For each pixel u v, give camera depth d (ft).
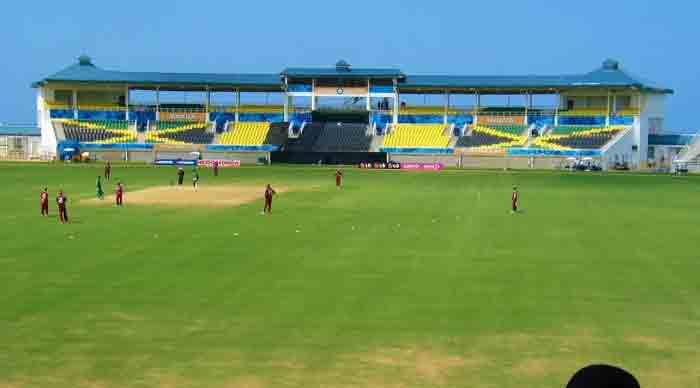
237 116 593.01
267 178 367.04
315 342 77.97
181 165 501.15
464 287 105.19
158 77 580.30
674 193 293.02
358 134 570.05
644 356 74.02
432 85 570.46
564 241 152.15
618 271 118.32
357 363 71.41
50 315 87.92
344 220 186.60
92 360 71.82
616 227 177.17
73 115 579.89
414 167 513.45
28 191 268.62
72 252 132.87
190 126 581.12
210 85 577.43
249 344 77.15
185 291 100.94
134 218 187.11
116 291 100.63
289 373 68.54
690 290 104.12
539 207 226.58
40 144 590.14
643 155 548.31
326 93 585.22
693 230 172.14
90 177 355.36
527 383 66.39
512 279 111.14
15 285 104.22
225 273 113.91
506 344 77.77
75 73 575.38
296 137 568.00
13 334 80.18
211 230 164.96
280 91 605.73
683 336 81.00
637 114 544.21
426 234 161.17
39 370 68.95
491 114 578.66
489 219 191.62
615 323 86.17
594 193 289.12
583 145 535.60
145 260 124.98
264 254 132.26
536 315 89.61
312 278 110.63
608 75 553.64
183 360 71.97
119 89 586.45
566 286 106.42
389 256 131.13
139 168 449.06
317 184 326.03
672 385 66.08
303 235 158.10
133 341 77.92
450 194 274.36
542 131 557.74
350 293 100.78
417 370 69.67
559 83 552.41
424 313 90.12
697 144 520.42
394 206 224.74
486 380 67.10
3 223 174.70
